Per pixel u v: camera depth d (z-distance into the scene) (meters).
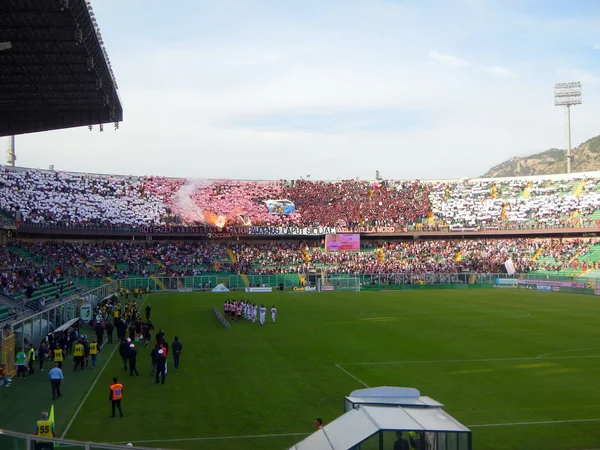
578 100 145.00
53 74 44.88
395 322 56.06
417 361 37.31
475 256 110.38
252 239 116.12
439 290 96.12
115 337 48.91
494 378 32.62
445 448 12.82
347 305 72.31
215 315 62.53
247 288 96.75
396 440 12.78
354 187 132.00
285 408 26.89
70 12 34.72
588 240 109.88
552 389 30.23
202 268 103.12
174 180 124.25
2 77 45.41
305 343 44.47
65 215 99.88
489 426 24.36
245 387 30.84
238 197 123.94
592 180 122.81
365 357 38.72
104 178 117.44
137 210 112.38
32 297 55.25
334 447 12.81
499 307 68.69
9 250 75.00
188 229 108.62
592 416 25.72
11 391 30.30
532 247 110.56
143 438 22.78
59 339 38.81
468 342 44.38
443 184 133.25
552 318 58.47
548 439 22.88
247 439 22.73
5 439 15.05
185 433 23.39
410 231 114.25
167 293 93.12
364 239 117.25
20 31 37.06
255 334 49.22
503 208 122.88
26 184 102.69
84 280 86.50
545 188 125.88
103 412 26.30
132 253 102.62
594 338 46.06
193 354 40.19
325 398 28.53
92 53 41.69
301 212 122.19
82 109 55.03
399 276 100.88
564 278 94.50
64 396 29.22
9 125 56.84
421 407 14.81
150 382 32.12
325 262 109.00
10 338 34.59
